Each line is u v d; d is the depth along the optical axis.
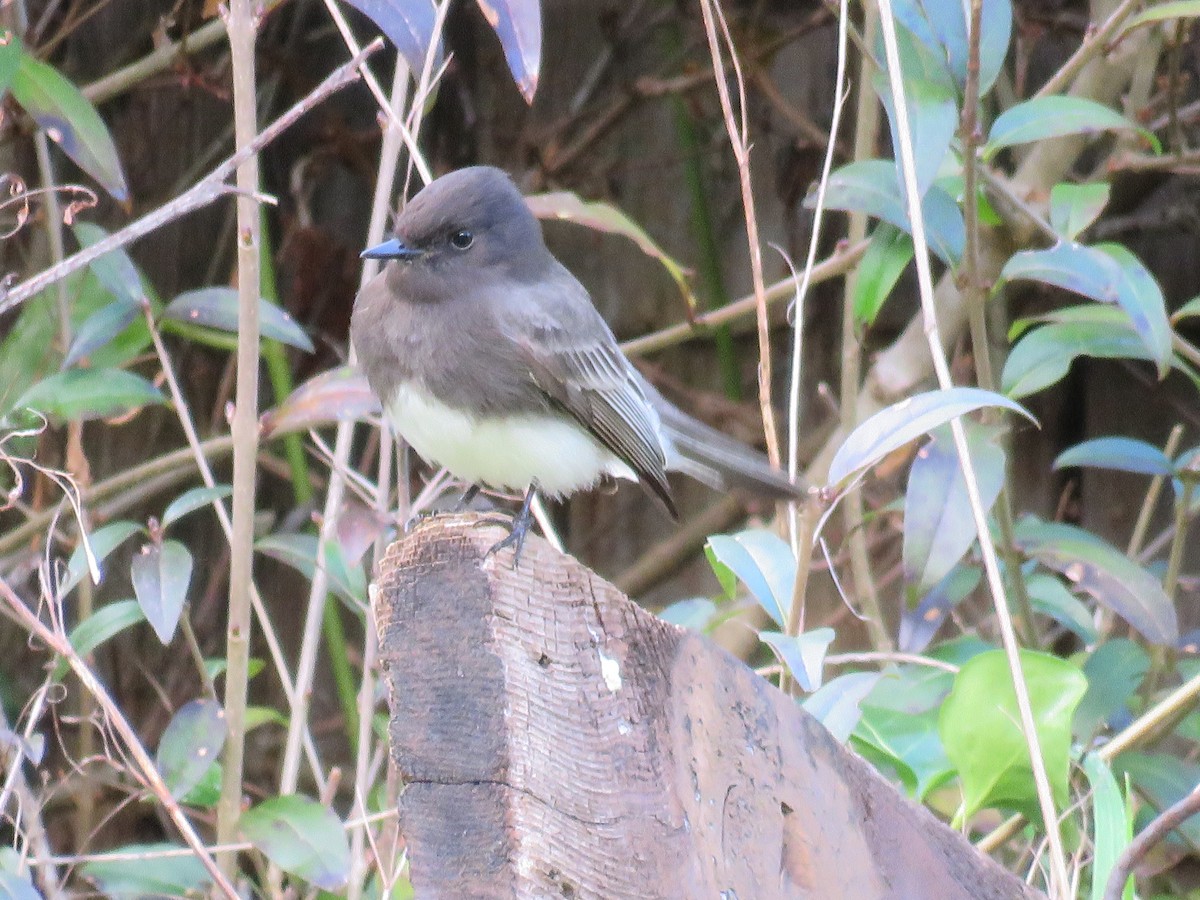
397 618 4.36
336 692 10.77
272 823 6.36
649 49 10.95
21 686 9.84
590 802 4.17
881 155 10.34
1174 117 8.41
